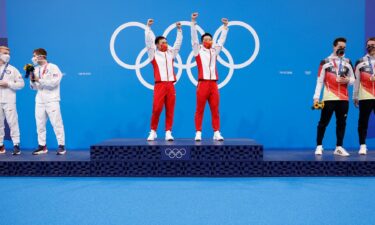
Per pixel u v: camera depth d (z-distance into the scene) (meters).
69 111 5.27
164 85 4.24
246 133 5.26
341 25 5.19
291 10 5.20
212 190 3.18
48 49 5.25
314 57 5.22
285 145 5.25
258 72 5.24
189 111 5.26
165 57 4.26
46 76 4.32
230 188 3.25
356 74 4.31
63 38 5.24
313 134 5.26
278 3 5.20
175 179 3.68
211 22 5.21
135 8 5.22
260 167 3.79
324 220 2.34
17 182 3.54
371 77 4.16
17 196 2.99
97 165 3.84
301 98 5.25
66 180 3.64
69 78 5.26
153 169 3.81
